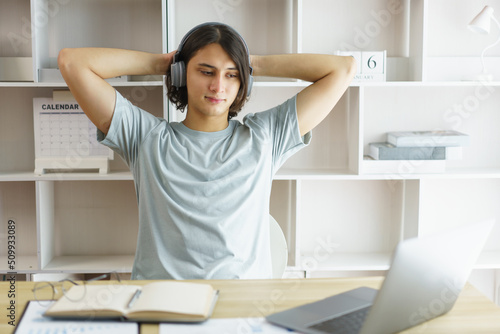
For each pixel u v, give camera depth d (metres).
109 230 2.74
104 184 2.71
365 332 0.94
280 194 2.73
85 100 1.66
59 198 2.70
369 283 1.28
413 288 0.96
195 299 1.09
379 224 2.82
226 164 1.66
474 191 2.83
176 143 1.70
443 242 0.98
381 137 2.75
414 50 2.54
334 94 1.81
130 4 2.57
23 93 2.60
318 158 2.73
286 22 2.61
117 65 1.73
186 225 1.60
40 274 2.55
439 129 2.76
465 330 1.03
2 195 2.67
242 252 1.62
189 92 1.68
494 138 2.78
